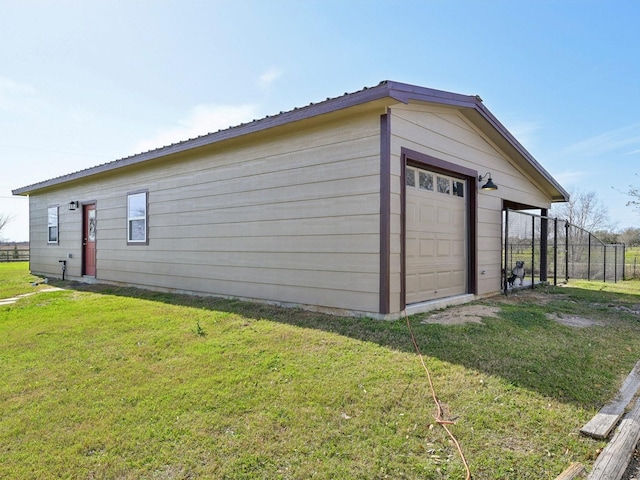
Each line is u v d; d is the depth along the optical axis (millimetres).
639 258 14938
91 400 2896
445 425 2510
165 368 3516
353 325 4676
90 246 10430
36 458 2172
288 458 2162
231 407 2742
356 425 2502
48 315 5852
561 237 12523
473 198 7023
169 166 8023
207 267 7227
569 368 3564
